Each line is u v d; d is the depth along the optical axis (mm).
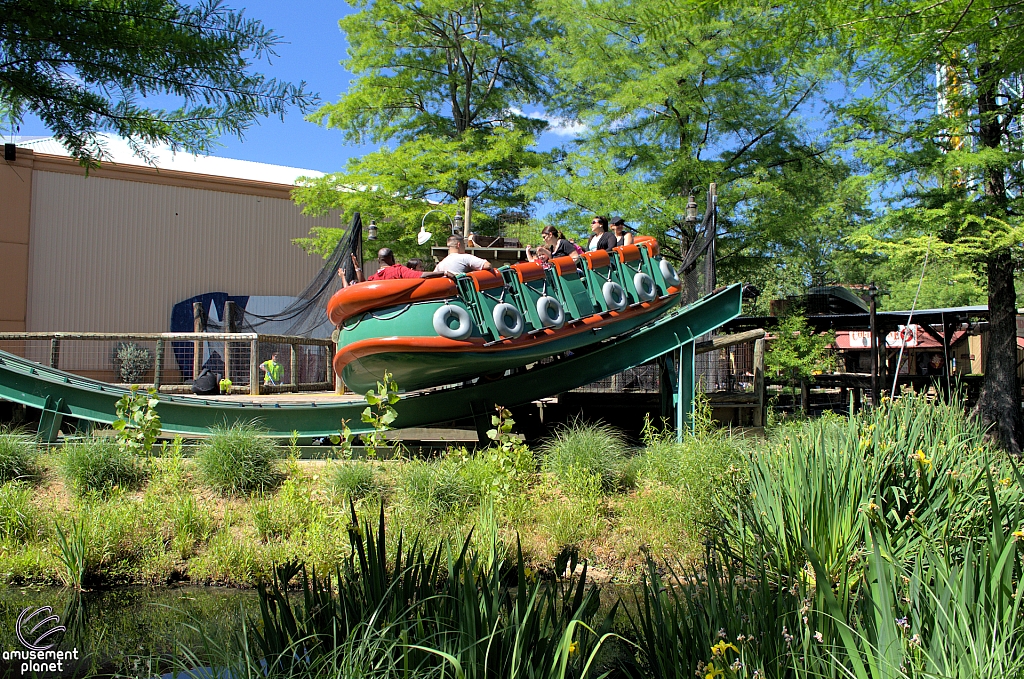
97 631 5523
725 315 10438
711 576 3926
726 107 19203
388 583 3629
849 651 2977
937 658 2953
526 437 11945
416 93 24344
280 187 26172
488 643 3152
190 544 7145
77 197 22984
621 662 4098
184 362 21000
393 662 3070
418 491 7699
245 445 8391
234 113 3535
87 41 3186
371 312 8508
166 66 3338
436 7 23297
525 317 9047
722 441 8641
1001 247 13742
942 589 3232
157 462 8750
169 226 24328
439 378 9523
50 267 22562
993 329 15312
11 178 21984
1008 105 13070
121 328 23438
